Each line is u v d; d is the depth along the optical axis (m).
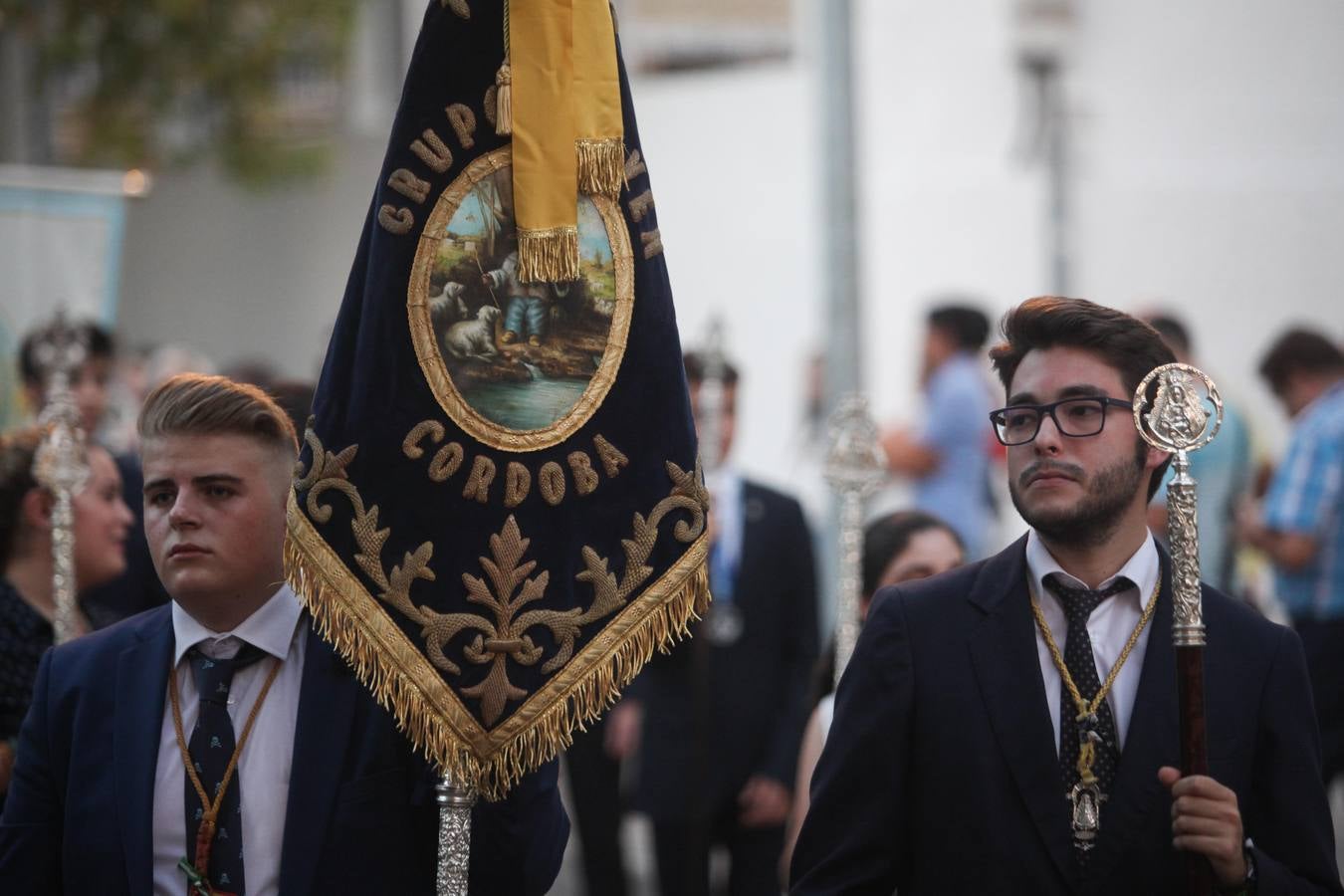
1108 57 37.56
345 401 7.66
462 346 7.76
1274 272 37.84
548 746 7.77
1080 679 7.67
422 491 7.69
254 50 30.52
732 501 15.65
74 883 7.78
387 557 7.61
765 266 37.91
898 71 38.25
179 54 30.00
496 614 7.73
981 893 7.43
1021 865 7.41
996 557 8.05
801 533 15.70
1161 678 7.56
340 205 38.84
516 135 7.81
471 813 7.81
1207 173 37.88
